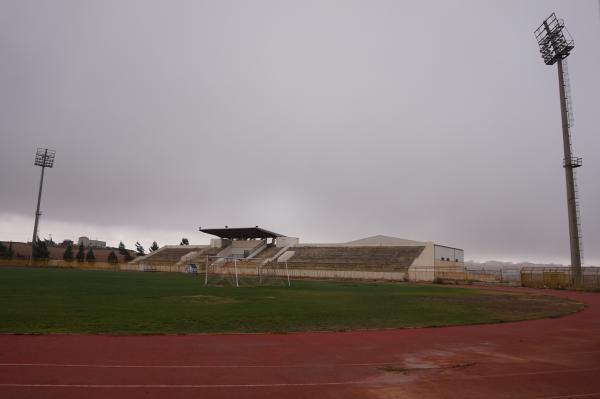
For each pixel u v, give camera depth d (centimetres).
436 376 884
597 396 754
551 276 5059
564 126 5172
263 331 1450
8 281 3766
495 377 880
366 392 764
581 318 2003
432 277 6153
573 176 5047
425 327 1628
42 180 8719
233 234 9062
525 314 2139
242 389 766
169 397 707
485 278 6412
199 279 5528
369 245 7856
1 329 1335
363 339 1347
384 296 3219
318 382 826
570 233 4984
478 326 1692
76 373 845
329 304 2484
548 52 5388
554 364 1006
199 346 1162
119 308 1994
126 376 834
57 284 3575
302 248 8525
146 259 9706
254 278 6334
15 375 820
